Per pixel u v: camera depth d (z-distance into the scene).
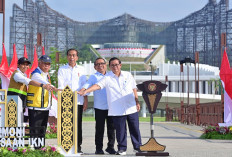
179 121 64.25
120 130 12.23
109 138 12.77
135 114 12.30
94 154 12.52
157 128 35.53
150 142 12.05
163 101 125.81
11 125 11.93
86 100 12.55
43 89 11.98
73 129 11.58
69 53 12.43
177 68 189.50
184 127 37.72
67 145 11.57
